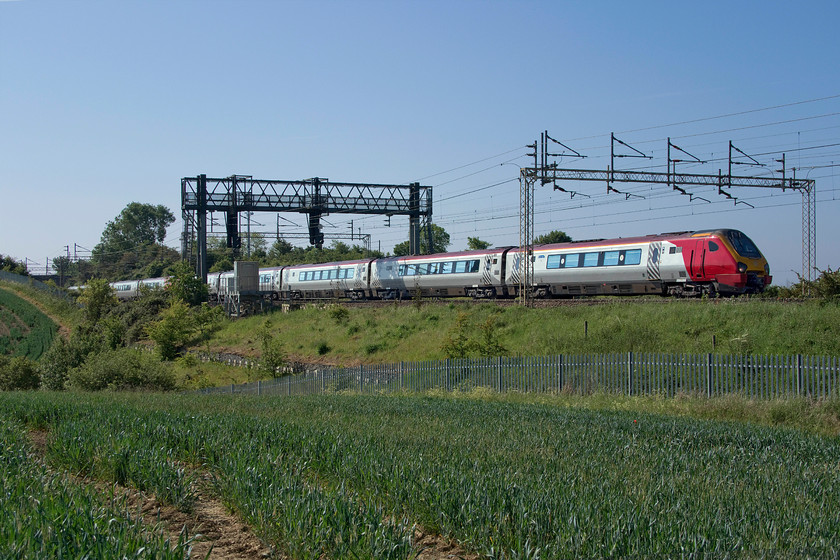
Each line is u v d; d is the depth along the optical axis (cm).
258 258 11256
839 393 1905
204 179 5719
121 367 3888
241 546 894
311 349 4531
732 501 966
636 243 3884
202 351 5172
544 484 1017
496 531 833
